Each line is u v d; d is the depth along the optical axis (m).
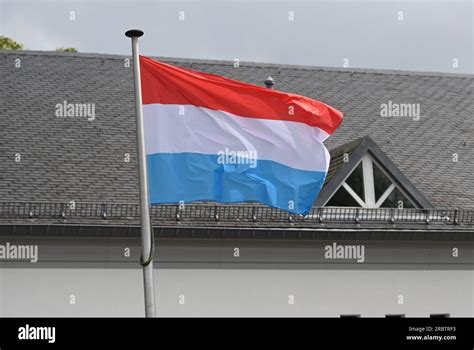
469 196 26.30
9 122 25.70
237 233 22.69
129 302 22.30
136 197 23.56
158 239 22.58
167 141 16.94
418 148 28.16
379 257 23.92
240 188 17.16
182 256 22.73
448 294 24.27
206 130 17.12
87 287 22.09
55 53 29.25
